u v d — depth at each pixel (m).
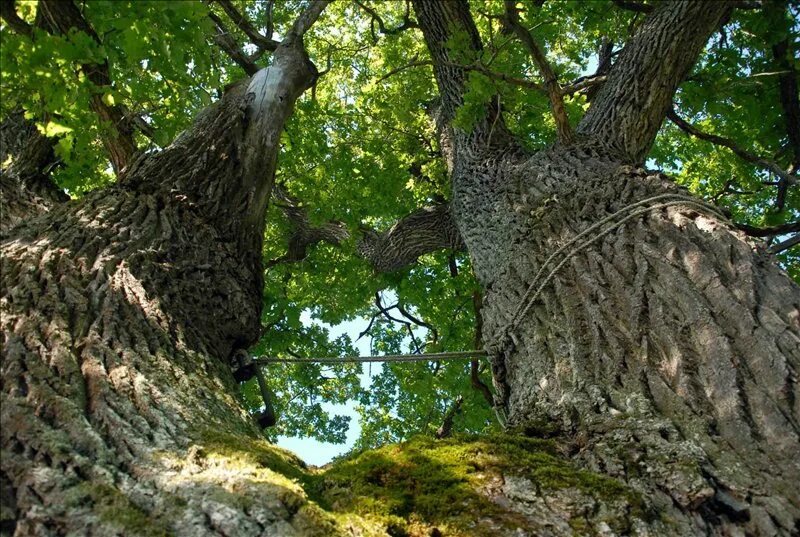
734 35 6.89
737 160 8.30
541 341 3.56
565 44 9.52
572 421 2.87
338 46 11.74
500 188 5.48
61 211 3.84
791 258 8.55
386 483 2.33
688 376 2.79
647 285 3.36
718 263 3.30
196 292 3.66
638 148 5.54
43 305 2.83
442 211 8.86
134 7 3.41
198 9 3.42
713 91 6.57
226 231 4.37
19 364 2.43
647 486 2.32
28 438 2.05
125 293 3.19
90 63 4.11
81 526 1.76
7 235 3.54
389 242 8.96
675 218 3.71
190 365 2.98
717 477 2.30
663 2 5.83
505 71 5.58
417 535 2.06
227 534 1.81
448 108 6.95
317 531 1.86
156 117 5.14
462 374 10.63
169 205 4.19
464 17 6.83
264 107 5.18
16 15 3.55
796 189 8.00
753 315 2.91
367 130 10.80
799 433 2.40
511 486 2.28
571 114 8.48
